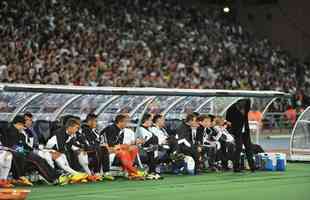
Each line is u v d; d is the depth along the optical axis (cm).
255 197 3397
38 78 7731
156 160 4438
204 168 4816
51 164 3959
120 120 4362
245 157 5009
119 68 8838
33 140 4150
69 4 9731
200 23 11300
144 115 4619
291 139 5775
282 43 11812
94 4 10156
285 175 4609
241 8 12106
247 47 11238
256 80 10462
